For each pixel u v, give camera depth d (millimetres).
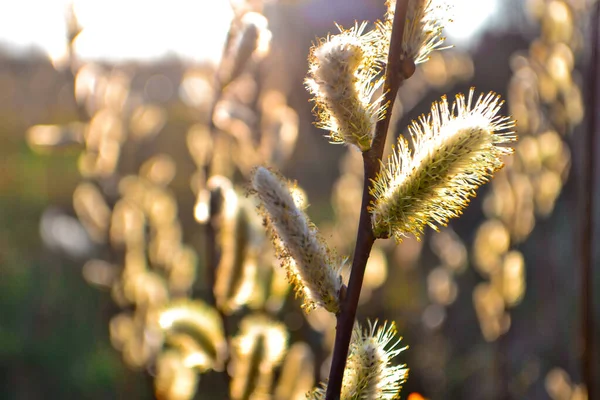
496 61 1035
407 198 241
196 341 369
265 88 498
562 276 670
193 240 706
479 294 561
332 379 244
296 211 250
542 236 686
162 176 547
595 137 397
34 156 1275
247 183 255
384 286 704
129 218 506
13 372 898
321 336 513
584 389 405
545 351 670
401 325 726
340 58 242
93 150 520
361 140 243
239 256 383
